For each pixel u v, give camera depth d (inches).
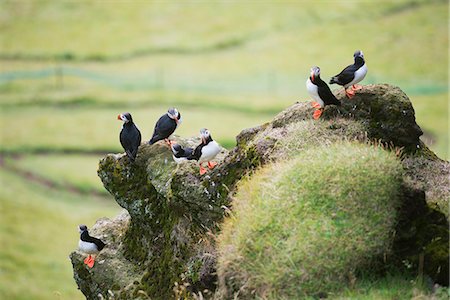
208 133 605.9
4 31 3754.9
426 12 3607.3
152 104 2965.1
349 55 3270.2
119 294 647.1
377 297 485.7
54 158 2492.6
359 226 520.4
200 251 605.9
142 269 660.7
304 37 3503.9
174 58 3425.2
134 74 3282.5
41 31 3737.7
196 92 3051.2
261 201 557.3
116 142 2591.0
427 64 3112.7
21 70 3383.4
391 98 628.7
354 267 508.7
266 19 3720.5
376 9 3693.4
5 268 1758.1
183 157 638.5
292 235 527.5
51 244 1898.4
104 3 3991.1
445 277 502.3
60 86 3193.9
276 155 601.9
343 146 577.6
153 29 3710.6
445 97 2805.1
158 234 660.7
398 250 518.6
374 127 622.8
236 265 537.3
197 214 620.7
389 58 3181.6
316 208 536.7
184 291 597.6
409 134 626.2
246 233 544.4
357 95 637.9
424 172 609.6
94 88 3149.6
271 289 511.2
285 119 650.2
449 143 2423.7
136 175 682.8
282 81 3115.2
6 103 3024.1
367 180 541.0
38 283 1705.2
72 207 2119.8
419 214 531.2
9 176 2348.7
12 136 2679.6
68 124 2785.4
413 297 485.4
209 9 3875.5
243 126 2672.2
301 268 510.6
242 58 3371.1
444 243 511.8
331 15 3683.6
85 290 683.4
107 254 682.8
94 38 3651.6
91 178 2288.4
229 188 608.1
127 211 748.6
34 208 2103.8
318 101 617.9
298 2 3855.8
